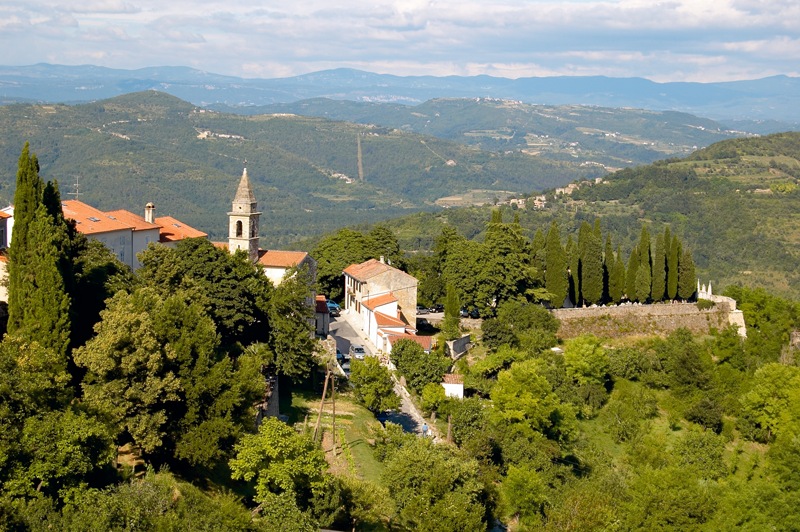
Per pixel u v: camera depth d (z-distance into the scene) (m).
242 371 65.00
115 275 75.62
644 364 121.06
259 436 59.66
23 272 64.50
